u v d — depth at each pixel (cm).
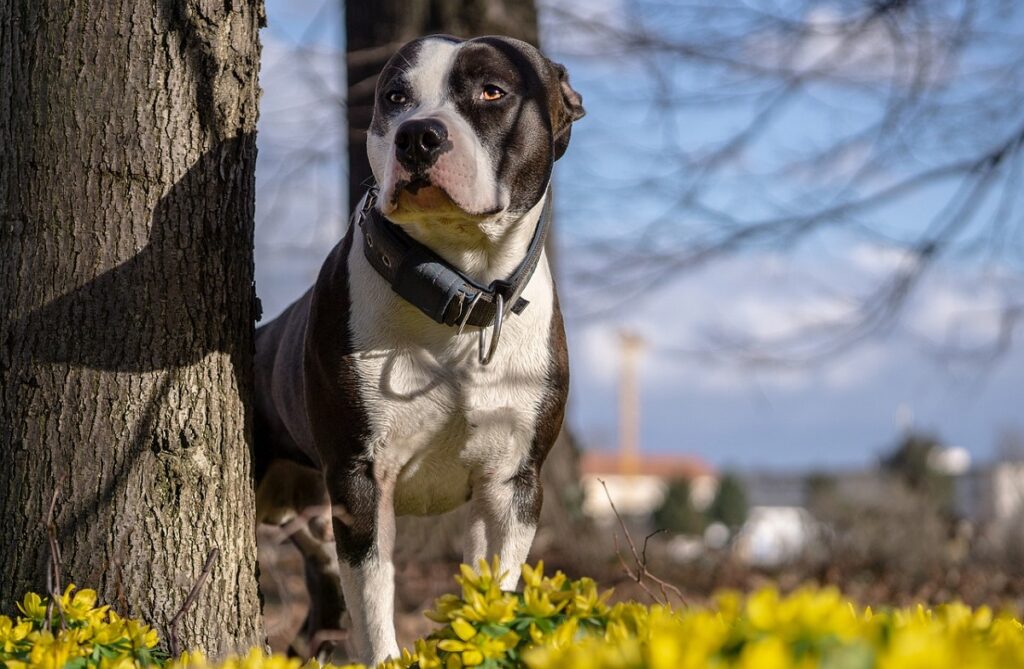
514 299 363
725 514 2758
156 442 335
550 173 375
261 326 469
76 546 327
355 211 387
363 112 688
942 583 813
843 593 842
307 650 497
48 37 332
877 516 1084
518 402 372
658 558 923
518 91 360
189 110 344
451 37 371
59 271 331
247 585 351
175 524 334
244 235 361
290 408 421
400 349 363
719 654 181
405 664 266
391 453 368
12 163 333
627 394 3731
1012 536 1008
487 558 380
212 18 344
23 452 330
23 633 258
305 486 478
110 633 263
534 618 242
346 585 364
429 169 333
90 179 332
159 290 337
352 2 707
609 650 192
